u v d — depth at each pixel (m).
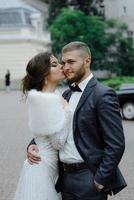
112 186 5.02
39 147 5.18
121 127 4.99
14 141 16.75
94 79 5.14
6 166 12.19
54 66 5.20
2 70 67.62
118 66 70.62
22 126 21.69
